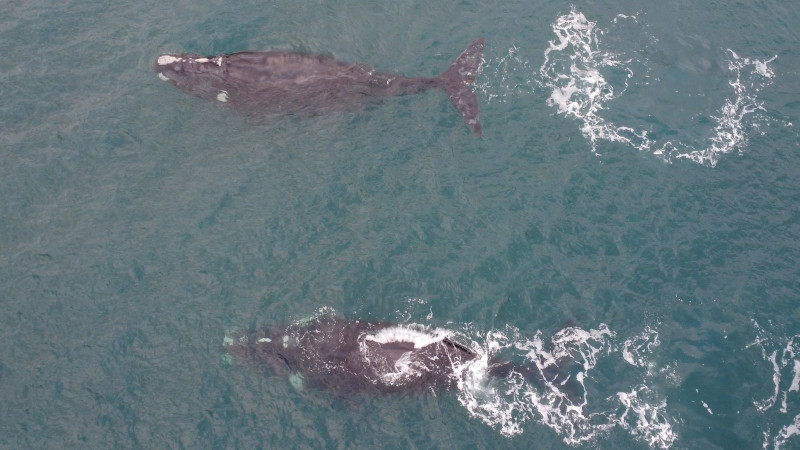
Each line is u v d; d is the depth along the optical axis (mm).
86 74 34875
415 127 33219
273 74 34062
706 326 27672
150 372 25859
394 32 36844
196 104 33812
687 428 25203
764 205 31328
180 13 37625
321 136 32875
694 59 37000
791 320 27969
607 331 27391
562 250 29469
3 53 35562
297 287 28047
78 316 27156
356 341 26422
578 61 36344
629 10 39156
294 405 25250
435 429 24875
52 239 29266
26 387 25297
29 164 31422
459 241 29547
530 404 25547
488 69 35500
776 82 36312
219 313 27344
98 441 24172
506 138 33062
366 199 30844
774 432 25109
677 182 31969
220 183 31188
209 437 24406
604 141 33281
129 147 32219
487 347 26688
